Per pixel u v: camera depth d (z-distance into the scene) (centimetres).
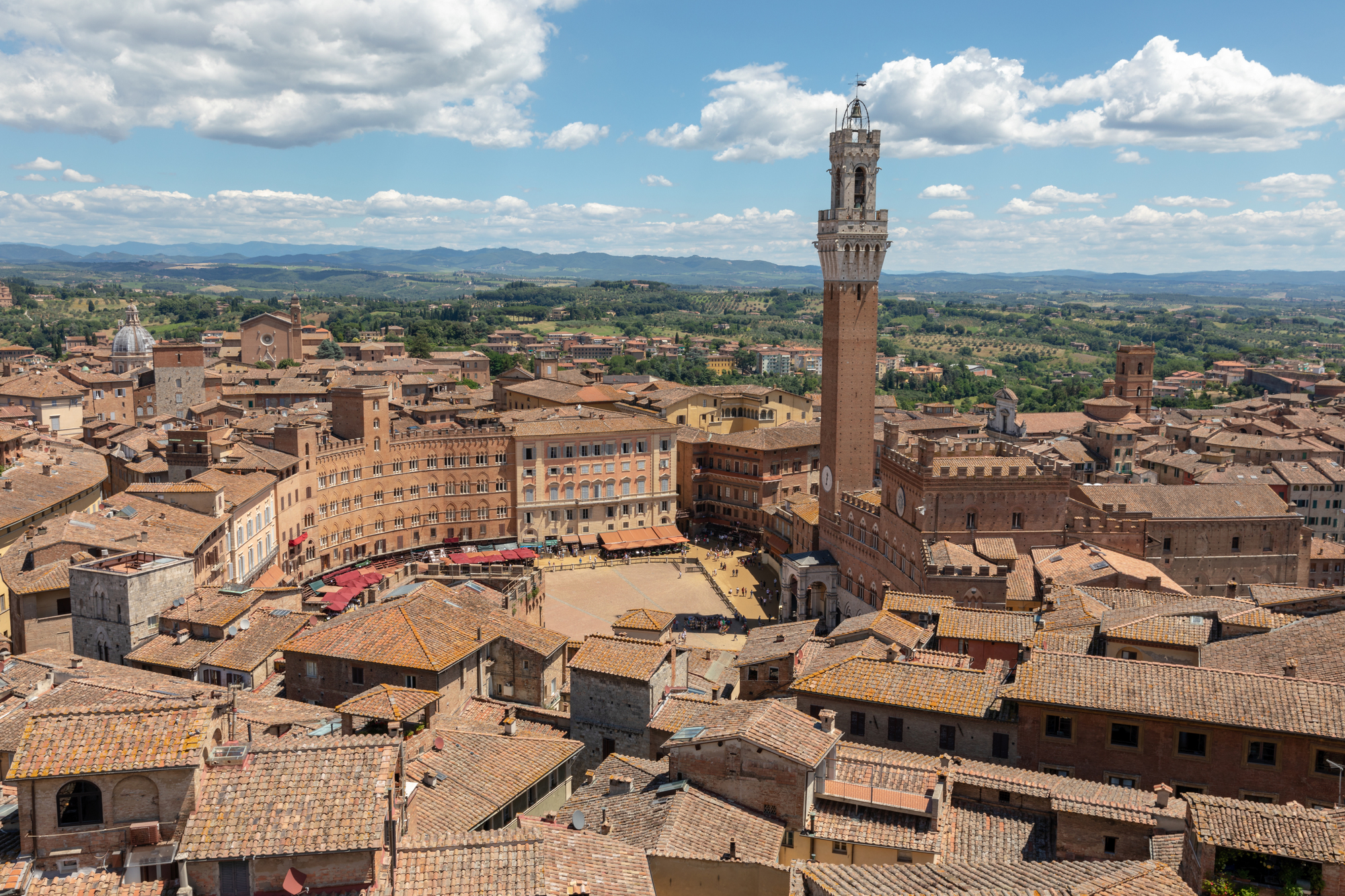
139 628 9869
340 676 8744
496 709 8756
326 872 3828
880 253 18138
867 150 17962
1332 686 6262
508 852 4369
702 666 11194
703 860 4906
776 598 19562
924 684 7462
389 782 4131
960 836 5425
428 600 9644
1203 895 4319
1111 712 6531
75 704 6256
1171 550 15075
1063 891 3872
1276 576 15350
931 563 13238
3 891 3634
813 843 5419
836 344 18338
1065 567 12694
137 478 17725
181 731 3994
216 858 3753
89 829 3812
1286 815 4428
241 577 15525
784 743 5544
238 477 16350
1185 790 6412
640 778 6141
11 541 12875
